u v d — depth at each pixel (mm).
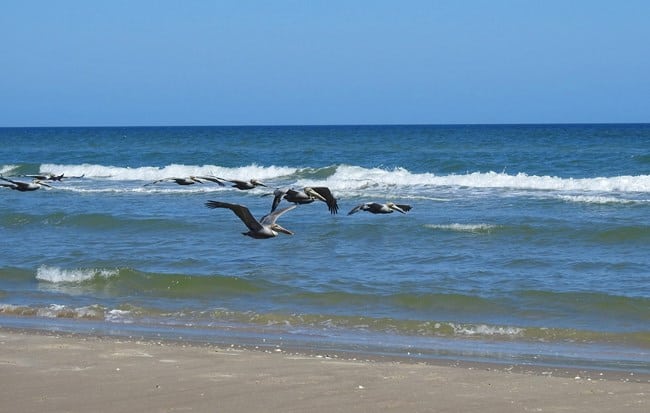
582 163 50469
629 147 67375
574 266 23062
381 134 128000
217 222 31328
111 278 22656
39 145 96188
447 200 35906
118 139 115125
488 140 89188
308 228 29125
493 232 27875
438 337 17000
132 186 45906
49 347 15258
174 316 19062
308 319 18500
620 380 13562
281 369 13688
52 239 29453
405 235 27844
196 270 23703
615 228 27203
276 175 48188
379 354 15430
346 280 21891
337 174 46594
